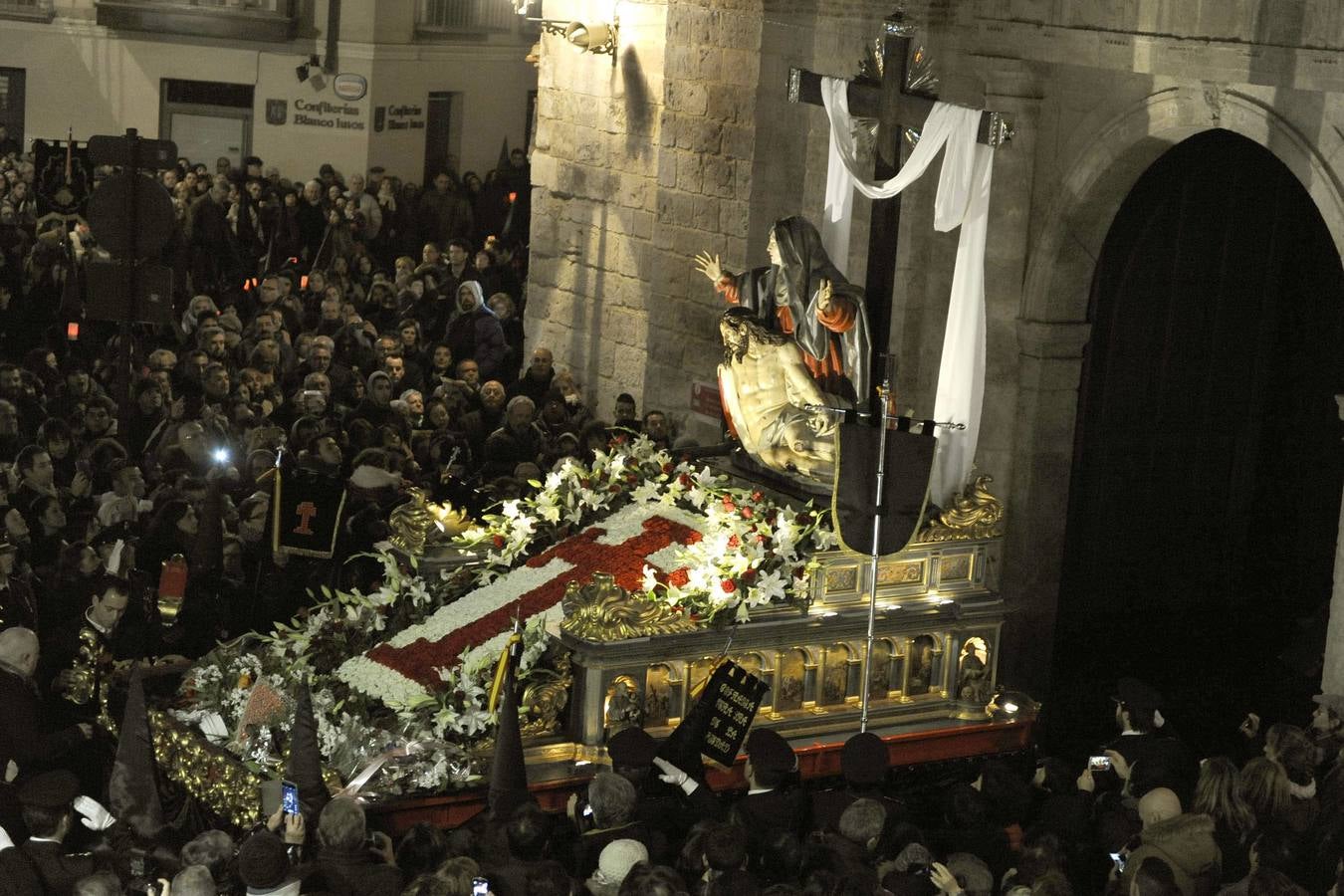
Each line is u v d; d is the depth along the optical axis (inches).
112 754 801.6
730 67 1317.7
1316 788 746.2
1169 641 1134.4
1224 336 1116.5
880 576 876.0
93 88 2268.7
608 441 1167.0
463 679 778.8
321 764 748.6
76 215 1763.0
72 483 1041.5
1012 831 712.4
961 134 925.2
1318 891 650.8
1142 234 1063.6
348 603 861.2
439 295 1644.9
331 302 1498.5
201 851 590.9
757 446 910.4
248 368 1254.3
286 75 2218.3
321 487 936.9
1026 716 885.2
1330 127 881.5
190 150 2272.4
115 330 1496.1
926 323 1122.7
